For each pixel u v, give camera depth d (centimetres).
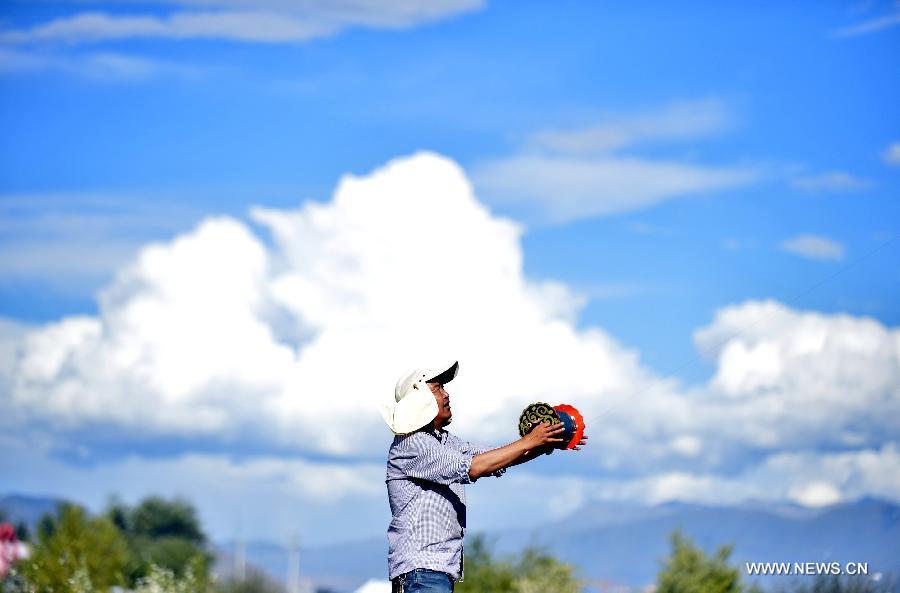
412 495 2095
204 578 6900
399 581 2069
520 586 9219
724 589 8581
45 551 6812
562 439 2089
